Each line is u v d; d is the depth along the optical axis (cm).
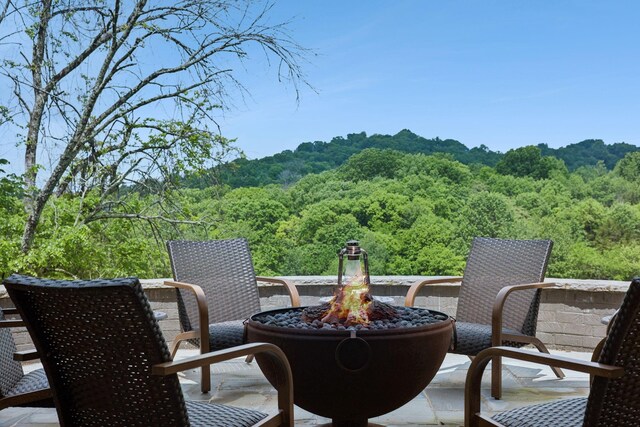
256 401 374
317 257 2133
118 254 1156
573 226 2277
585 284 484
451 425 326
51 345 202
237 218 1989
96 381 197
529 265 416
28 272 1069
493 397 371
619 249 2223
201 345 376
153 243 1152
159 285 532
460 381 419
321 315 297
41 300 191
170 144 1106
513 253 429
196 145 1099
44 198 1091
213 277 450
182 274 437
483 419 211
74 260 1105
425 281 420
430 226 2270
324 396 270
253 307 455
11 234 1118
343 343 261
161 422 190
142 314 177
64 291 180
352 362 261
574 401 220
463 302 436
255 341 288
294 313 319
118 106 1098
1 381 245
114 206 1149
